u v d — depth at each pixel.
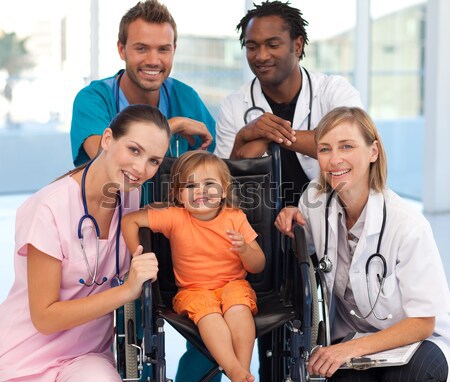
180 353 3.12
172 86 2.72
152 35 2.50
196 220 2.22
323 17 5.49
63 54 6.27
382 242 2.10
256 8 2.63
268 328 2.10
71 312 1.95
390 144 5.73
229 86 5.69
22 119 6.60
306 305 1.96
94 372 1.96
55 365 2.04
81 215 2.03
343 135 2.06
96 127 2.51
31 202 2.03
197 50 5.65
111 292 1.95
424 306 2.04
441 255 4.37
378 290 2.11
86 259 2.01
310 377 2.02
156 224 2.19
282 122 2.42
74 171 2.08
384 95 5.64
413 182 5.84
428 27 5.32
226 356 2.01
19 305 2.05
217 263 2.22
